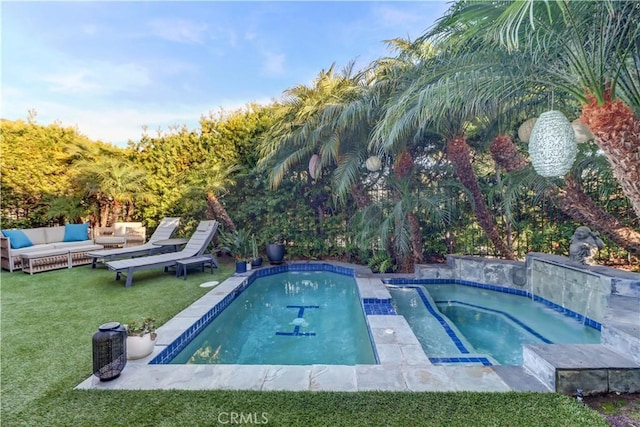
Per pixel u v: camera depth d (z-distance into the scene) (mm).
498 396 2268
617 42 2684
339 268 7730
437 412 2090
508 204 5160
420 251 6785
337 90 7008
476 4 2826
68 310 4418
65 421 2053
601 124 2715
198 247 7207
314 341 4125
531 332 4145
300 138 7219
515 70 3213
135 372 2699
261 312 5336
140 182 9688
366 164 7000
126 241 8867
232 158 9469
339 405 2184
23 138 8906
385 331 3650
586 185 5238
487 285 5922
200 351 3859
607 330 2742
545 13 2570
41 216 9211
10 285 5816
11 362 2918
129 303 4730
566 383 2303
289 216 8719
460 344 3729
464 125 5914
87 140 10398
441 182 6812
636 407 2150
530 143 3160
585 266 4371
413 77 4836
